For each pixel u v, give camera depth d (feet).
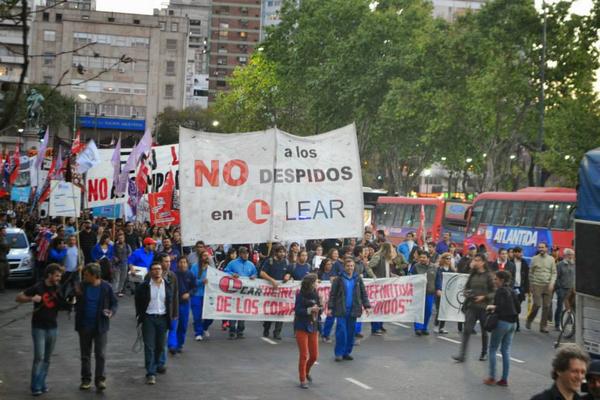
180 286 46.85
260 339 53.78
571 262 62.95
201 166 51.47
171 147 82.48
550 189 111.75
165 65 364.58
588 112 160.86
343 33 203.00
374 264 61.11
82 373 36.83
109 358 44.91
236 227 51.83
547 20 159.33
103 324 36.52
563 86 165.48
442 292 58.54
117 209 103.91
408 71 185.06
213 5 596.70
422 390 39.04
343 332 46.06
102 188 89.04
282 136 52.42
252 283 53.11
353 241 72.69
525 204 109.91
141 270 63.57
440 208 136.56
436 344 53.88
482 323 47.52
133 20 363.35
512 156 210.18
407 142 199.82
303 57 205.57
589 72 163.22
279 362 45.29
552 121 169.17
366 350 50.57
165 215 80.18
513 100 167.53
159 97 363.97
